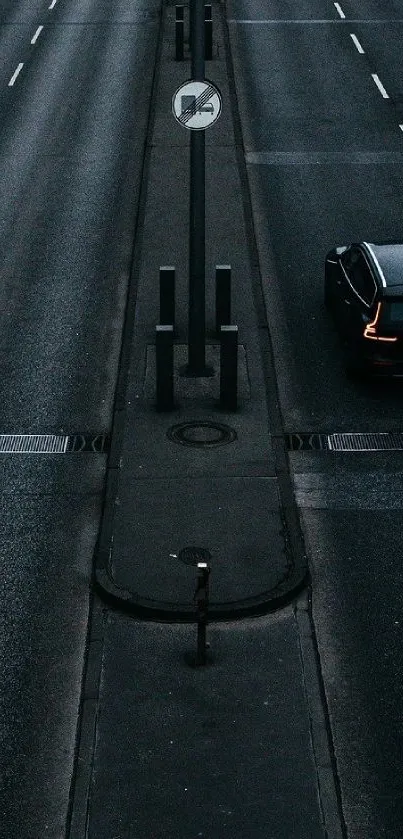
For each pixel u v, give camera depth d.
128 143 28.14
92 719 10.22
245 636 11.40
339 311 18.41
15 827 9.20
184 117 15.65
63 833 9.14
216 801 9.29
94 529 13.48
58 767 9.84
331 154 27.44
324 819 9.12
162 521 13.23
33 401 16.47
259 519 13.29
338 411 16.33
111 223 23.34
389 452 15.20
